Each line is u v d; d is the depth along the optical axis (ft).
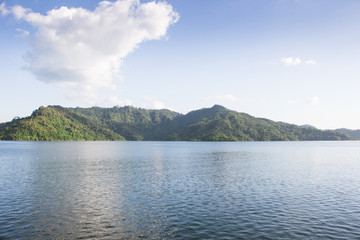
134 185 150.30
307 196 125.29
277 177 180.34
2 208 103.40
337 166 250.16
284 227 84.28
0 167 233.35
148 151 507.30
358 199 120.06
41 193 129.39
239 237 76.18
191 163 274.77
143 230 81.35
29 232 79.30
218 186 148.05
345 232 80.28
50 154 395.75
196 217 93.50
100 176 182.39
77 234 78.13
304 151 515.09
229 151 510.58
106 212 98.99
